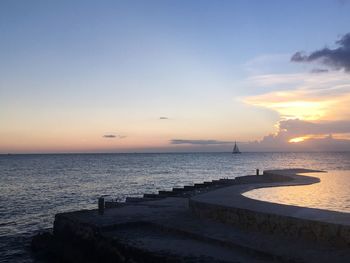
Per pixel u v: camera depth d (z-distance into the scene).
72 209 34.34
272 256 10.91
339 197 19.89
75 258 16.19
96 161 186.62
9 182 63.66
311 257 10.46
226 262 10.98
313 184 25.92
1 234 24.48
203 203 16.28
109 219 16.80
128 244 13.28
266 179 36.06
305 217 12.48
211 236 13.16
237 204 15.44
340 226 11.27
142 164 142.75
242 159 199.00
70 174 84.62
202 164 137.12
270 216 13.23
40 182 63.28
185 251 12.19
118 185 57.25
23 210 33.84
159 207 19.86
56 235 18.75
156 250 12.41
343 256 10.46
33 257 19.11
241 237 12.89
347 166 85.81
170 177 73.00
